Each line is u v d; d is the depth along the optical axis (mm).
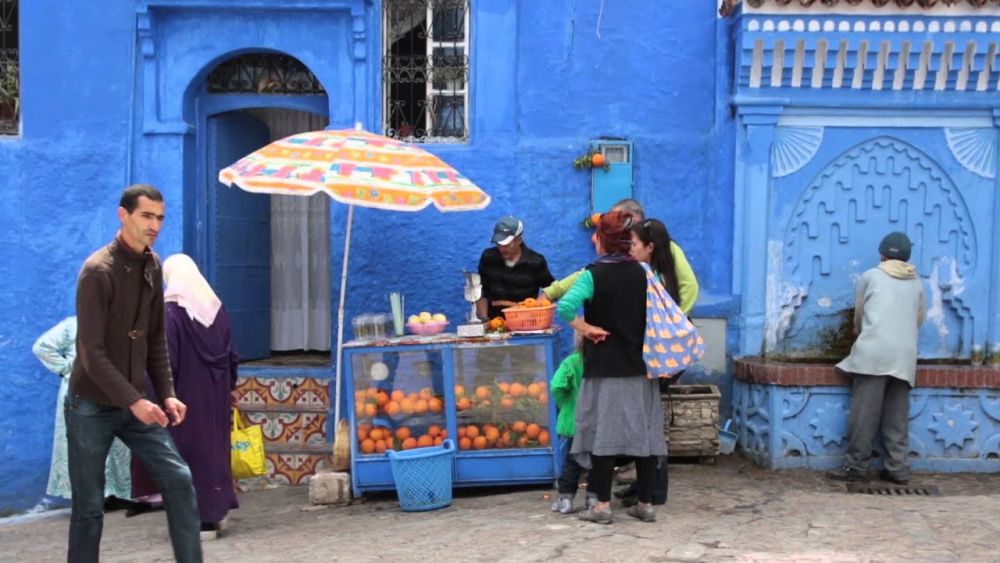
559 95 7648
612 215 5340
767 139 7164
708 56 7586
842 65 7035
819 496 6078
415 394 6602
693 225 7637
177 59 7691
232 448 6375
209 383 5863
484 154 7629
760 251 7215
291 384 7773
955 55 6934
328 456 7637
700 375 7426
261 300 8594
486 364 6559
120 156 7695
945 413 6828
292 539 5672
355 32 7535
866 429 6559
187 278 5855
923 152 7137
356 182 5988
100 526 4559
